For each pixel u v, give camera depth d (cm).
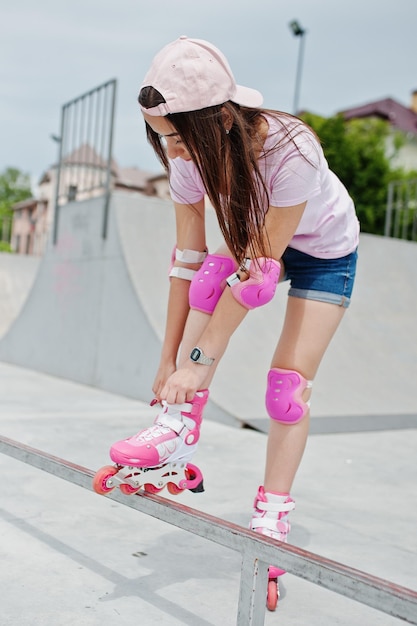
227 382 395
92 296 507
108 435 313
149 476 135
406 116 3472
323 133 2478
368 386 452
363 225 2411
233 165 123
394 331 549
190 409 137
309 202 144
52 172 3428
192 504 216
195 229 157
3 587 145
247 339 452
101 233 502
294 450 152
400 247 625
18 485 223
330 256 152
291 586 160
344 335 513
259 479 252
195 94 117
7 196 5919
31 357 589
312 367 154
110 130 497
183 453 136
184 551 174
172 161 149
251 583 107
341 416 389
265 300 133
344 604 151
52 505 205
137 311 448
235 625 134
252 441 321
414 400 450
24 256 1084
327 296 154
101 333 490
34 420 339
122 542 178
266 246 133
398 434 364
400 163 3266
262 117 131
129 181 3538
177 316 157
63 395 441
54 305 562
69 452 274
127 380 451
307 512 217
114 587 149
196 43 121
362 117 3291
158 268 481
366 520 213
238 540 109
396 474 277
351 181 2464
